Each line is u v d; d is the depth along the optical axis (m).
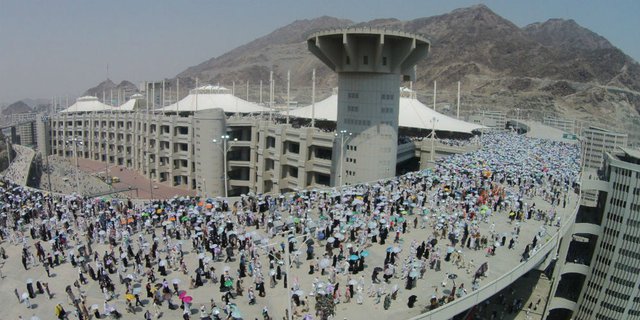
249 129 103.25
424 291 33.12
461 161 71.56
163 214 46.91
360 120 70.94
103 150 140.88
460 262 37.47
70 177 116.56
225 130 92.94
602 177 81.94
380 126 70.44
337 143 74.88
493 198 52.56
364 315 29.81
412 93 119.12
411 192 55.12
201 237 39.94
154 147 116.00
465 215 46.47
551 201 55.97
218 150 90.62
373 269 36.03
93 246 41.09
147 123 115.00
